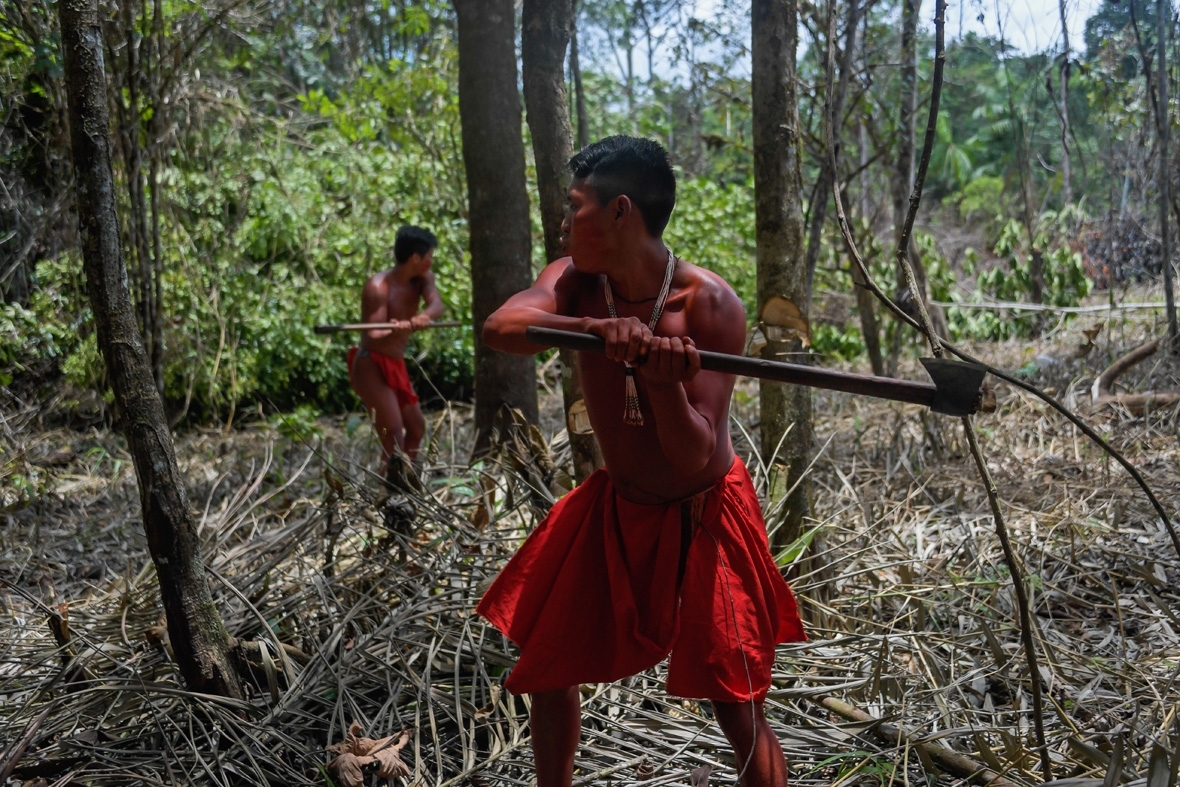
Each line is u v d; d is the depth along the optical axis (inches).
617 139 84.0
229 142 372.5
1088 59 247.4
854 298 415.2
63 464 269.1
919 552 151.9
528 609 90.3
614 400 87.2
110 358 102.0
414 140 424.5
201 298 346.9
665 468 85.9
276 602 132.5
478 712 108.8
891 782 96.4
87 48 97.6
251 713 108.3
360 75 470.0
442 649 120.9
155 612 131.2
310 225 399.2
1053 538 161.3
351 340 390.9
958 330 422.3
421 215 421.1
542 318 81.4
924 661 117.4
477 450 215.8
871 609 134.4
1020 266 441.7
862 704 111.7
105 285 100.1
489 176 209.5
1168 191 267.7
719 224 466.0
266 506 197.0
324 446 276.5
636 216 83.0
